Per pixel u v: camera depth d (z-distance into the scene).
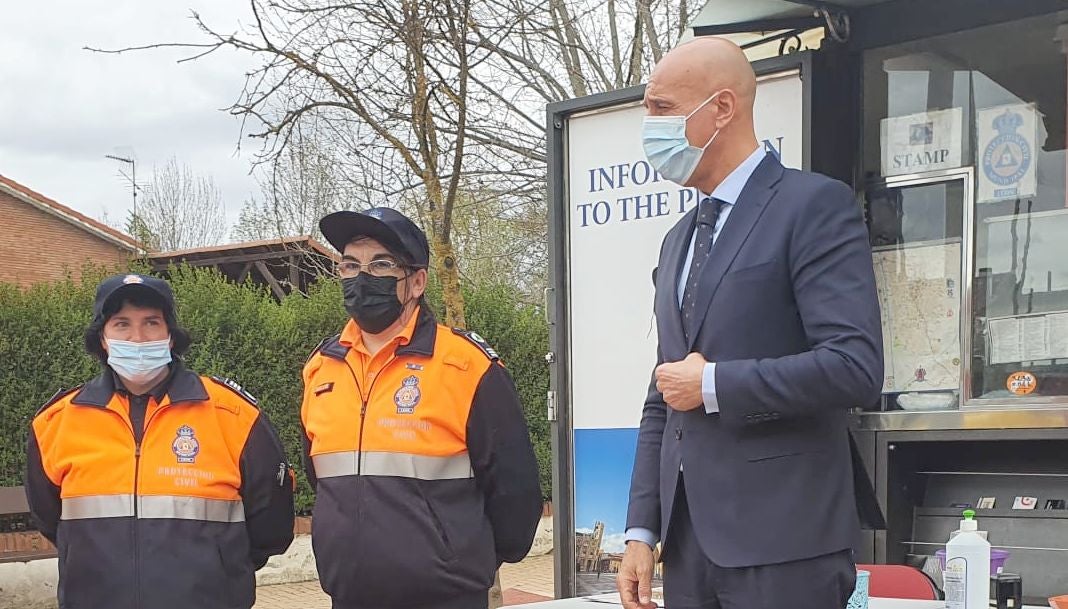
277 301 10.39
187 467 2.91
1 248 21.55
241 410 3.01
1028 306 3.69
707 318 1.99
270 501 3.01
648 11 8.56
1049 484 3.64
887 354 3.95
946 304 3.84
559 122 4.36
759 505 1.91
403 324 2.81
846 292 1.90
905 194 3.96
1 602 7.07
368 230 2.76
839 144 3.96
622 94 4.15
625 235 4.21
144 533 2.85
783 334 1.95
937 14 3.80
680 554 2.04
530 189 8.16
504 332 10.60
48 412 2.96
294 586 8.78
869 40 3.94
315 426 2.82
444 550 2.66
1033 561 3.56
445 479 2.71
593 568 4.24
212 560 2.88
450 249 6.07
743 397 1.88
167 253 13.18
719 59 2.08
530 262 10.90
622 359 4.21
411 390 2.72
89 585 2.85
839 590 1.91
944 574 2.54
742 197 2.04
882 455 3.83
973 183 3.82
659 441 2.25
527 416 10.72
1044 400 3.60
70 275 9.48
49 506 2.99
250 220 15.86
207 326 8.80
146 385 2.96
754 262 1.96
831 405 1.87
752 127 2.12
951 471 3.85
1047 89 3.70
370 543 2.65
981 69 3.82
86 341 2.96
